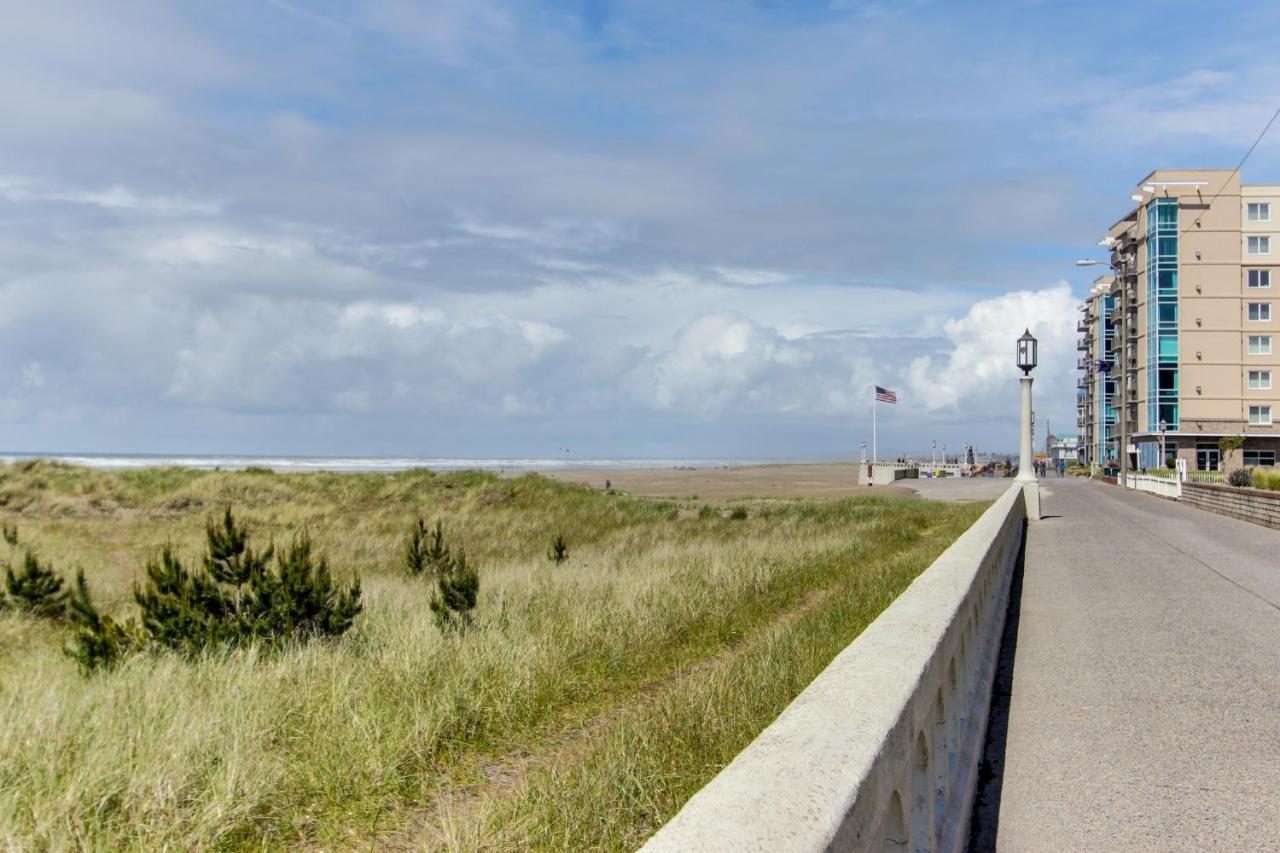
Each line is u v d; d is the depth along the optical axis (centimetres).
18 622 1299
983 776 562
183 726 595
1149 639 965
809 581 1462
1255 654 886
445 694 693
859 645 379
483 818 482
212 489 3516
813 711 273
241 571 1154
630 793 514
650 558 1808
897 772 277
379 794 549
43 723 589
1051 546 1981
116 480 3600
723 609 1155
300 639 985
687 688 746
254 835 497
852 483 7506
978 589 691
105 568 1938
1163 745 613
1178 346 7956
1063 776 559
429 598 1212
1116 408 9494
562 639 924
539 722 712
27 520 2845
